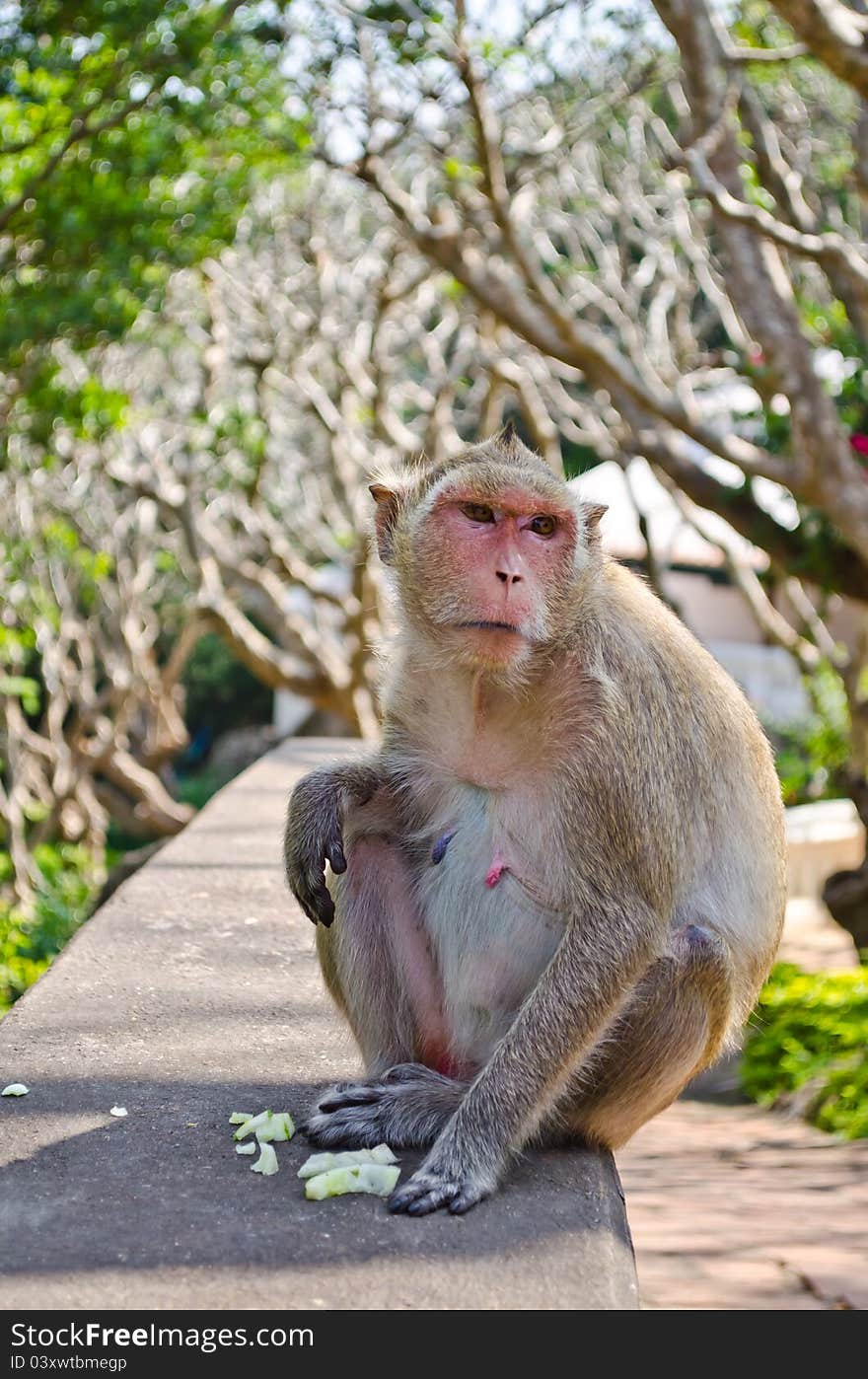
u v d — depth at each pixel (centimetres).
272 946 557
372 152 1145
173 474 2014
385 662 416
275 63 1139
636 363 1363
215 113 1108
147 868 720
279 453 2192
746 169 1016
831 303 1454
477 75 995
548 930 381
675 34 832
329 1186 322
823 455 827
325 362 1897
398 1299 276
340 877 398
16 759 1927
